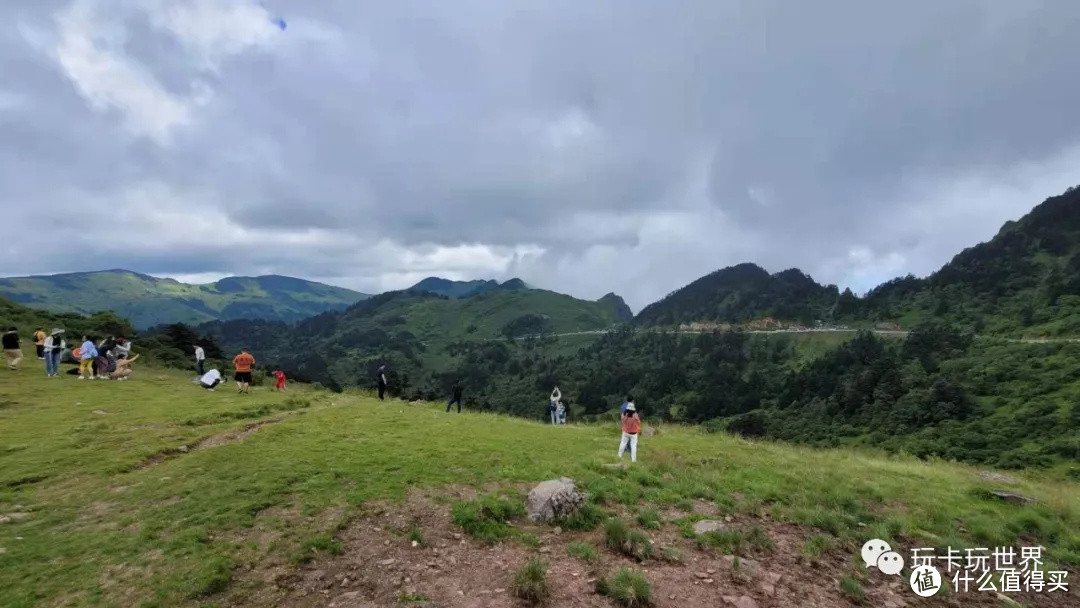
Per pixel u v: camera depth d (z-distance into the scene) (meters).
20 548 6.95
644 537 7.88
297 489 9.33
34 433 13.07
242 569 6.56
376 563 6.91
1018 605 7.51
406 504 8.84
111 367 24.25
